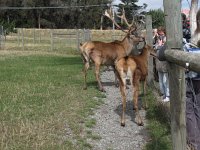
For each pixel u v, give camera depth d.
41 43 41.06
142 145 7.50
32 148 6.84
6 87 12.59
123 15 14.44
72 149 6.98
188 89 6.09
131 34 13.16
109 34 49.69
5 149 6.75
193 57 3.49
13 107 9.77
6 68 18.45
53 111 9.46
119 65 8.80
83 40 30.03
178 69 4.17
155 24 23.09
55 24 84.56
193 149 6.16
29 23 81.94
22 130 7.77
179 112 4.22
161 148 7.08
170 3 4.11
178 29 4.14
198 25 5.96
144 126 8.73
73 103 10.45
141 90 11.98
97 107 10.35
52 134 7.71
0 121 8.44
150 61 12.45
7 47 35.41
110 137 7.93
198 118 6.20
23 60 23.34
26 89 12.26
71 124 8.48
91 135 7.91
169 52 4.12
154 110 9.62
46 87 12.74
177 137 4.25
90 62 13.41
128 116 9.58
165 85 10.55
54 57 26.33
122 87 8.80
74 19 84.69
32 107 9.86
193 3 6.33
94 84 13.92
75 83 13.88
